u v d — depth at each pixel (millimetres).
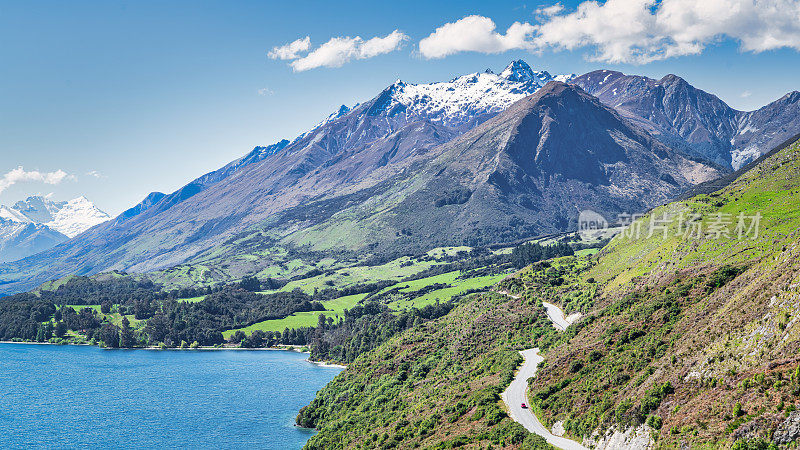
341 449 145375
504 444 99125
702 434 75750
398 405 158250
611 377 106812
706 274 133750
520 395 121688
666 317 120000
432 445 111938
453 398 136500
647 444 82125
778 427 69062
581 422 98375
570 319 170875
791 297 83375
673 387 88812
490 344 173000
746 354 82750
